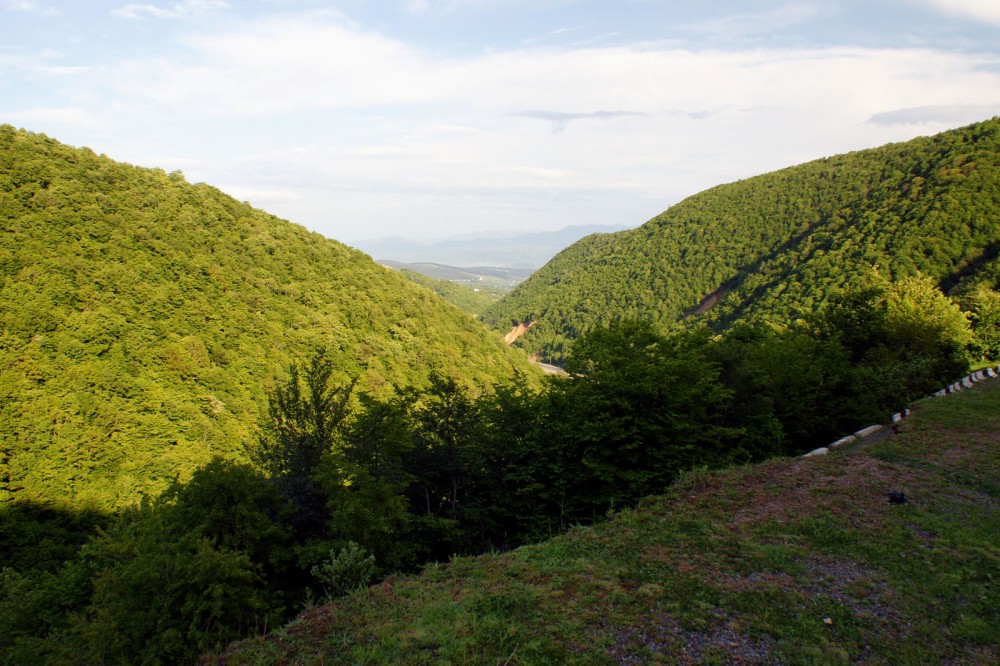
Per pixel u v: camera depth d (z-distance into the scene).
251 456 15.32
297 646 6.00
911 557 7.36
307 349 51.31
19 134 53.00
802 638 5.68
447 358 62.38
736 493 10.07
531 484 15.06
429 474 15.60
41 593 12.38
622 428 14.36
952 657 5.31
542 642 5.74
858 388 21.38
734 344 22.70
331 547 11.23
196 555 9.11
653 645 5.65
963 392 17.00
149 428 33.12
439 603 6.77
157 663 7.73
